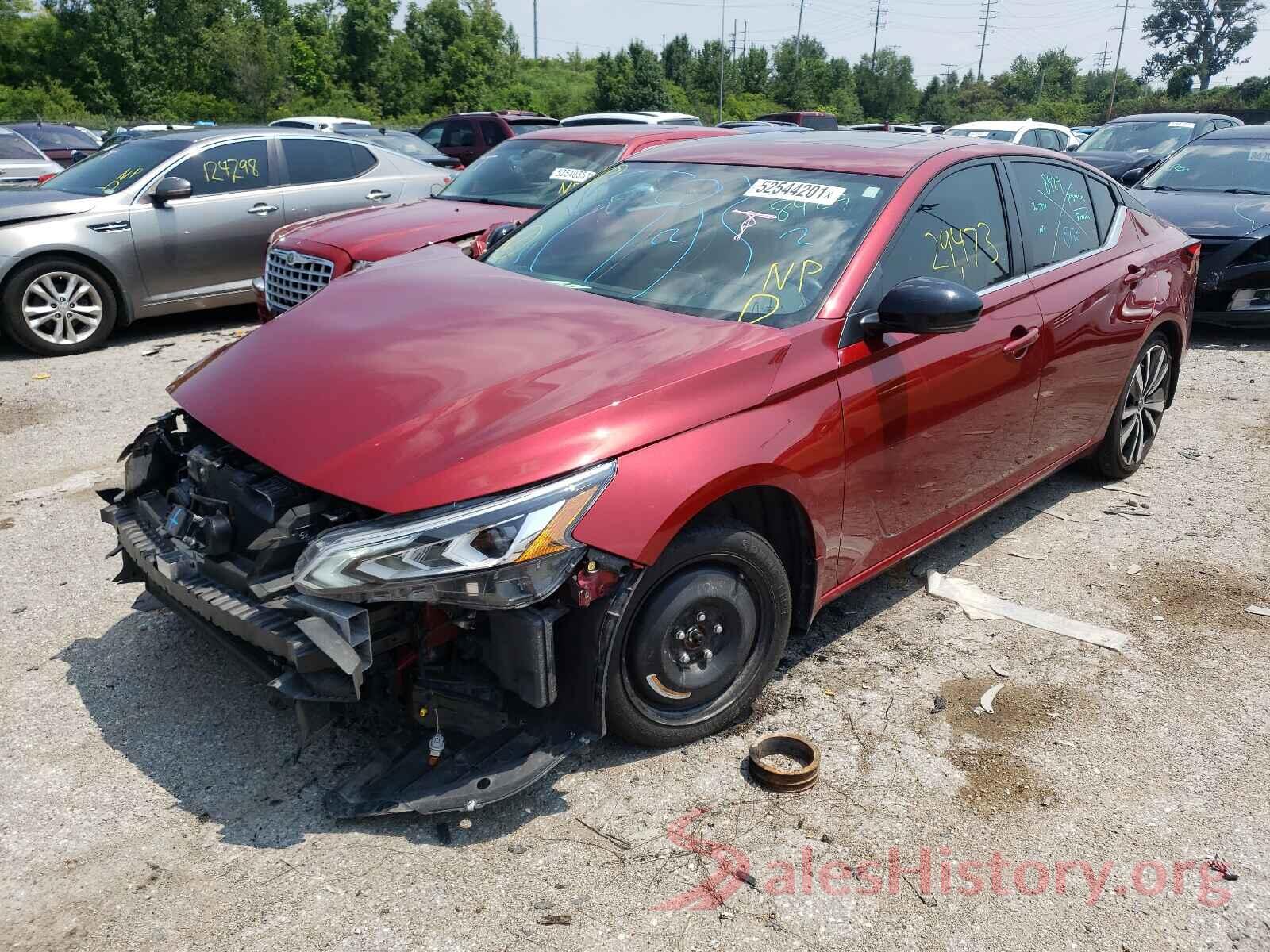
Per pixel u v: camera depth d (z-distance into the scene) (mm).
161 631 3740
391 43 66375
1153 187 9523
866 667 3637
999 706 3424
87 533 4570
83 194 8031
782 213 3607
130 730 3162
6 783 2904
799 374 3049
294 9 65500
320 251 6594
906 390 3377
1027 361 3977
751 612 3104
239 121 57875
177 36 58562
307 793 2877
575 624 2676
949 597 4164
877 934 2465
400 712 2914
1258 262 8086
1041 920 2533
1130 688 3557
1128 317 4723
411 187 9414
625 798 2893
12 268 7422
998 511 5082
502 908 2490
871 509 3402
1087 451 4941
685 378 2828
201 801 2848
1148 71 109312
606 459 2623
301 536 2666
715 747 3143
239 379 3096
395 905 2490
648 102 66812
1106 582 4336
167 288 8203
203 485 2982
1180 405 6859
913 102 97188
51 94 54250
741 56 88500
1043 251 4250
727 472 2793
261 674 2736
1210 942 2490
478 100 68938
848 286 3264
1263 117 47375
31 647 3621
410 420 2695
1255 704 3479
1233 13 103875
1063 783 3045
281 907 2479
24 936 2383
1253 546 4707
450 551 2438
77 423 6137
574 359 2928
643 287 3490
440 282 3693
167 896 2510
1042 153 4492
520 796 2893
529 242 4082
